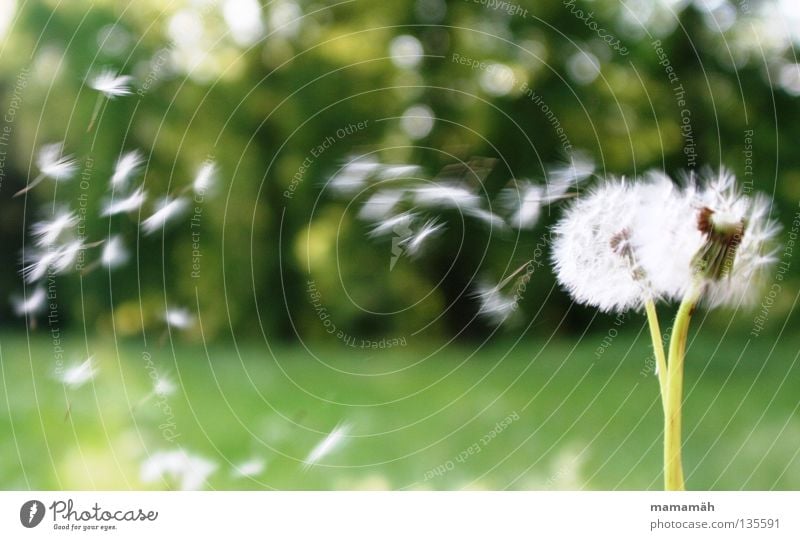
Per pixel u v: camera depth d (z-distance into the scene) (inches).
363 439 50.9
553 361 64.9
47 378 61.6
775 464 43.0
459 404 57.6
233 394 61.2
